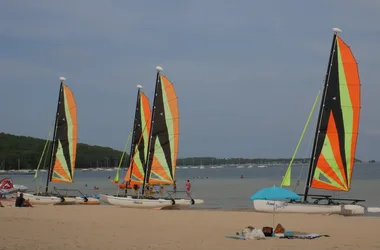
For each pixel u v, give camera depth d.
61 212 34.25
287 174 36.00
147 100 47.78
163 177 41.59
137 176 46.22
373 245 20.02
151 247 19.12
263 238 21.72
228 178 149.00
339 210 33.34
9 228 24.42
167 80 42.09
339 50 33.88
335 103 33.94
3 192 54.34
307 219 30.98
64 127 48.00
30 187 94.56
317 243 20.47
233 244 20.00
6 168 181.00
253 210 40.88
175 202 39.44
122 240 21.00
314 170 34.31
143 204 39.53
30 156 185.00
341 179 33.69
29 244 19.39
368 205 50.22
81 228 25.19
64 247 18.83
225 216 32.66
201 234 23.30
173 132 41.91
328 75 34.12
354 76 33.59
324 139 34.09
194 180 135.00
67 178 47.62
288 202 34.03
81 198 45.31
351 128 33.59
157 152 41.81
